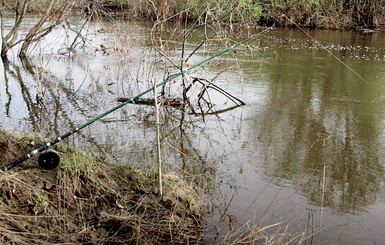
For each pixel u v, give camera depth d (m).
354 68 12.73
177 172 5.86
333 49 16.17
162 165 5.52
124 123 7.94
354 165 6.28
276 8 22.56
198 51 14.20
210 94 9.77
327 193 5.47
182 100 9.06
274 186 5.62
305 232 4.58
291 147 6.92
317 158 6.50
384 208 5.16
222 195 5.31
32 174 4.31
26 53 14.18
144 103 9.14
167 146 6.87
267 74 11.72
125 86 10.27
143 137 7.25
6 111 8.35
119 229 4.21
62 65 12.62
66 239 3.93
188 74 8.78
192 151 6.73
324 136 7.37
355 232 4.62
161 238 4.26
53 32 17.19
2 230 3.70
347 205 5.19
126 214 4.35
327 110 8.75
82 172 4.55
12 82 10.67
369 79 11.38
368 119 8.23
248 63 13.05
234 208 5.00
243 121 8.13
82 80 10.91
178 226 4.40
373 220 4.89
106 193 4.49
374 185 5.71
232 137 7.35
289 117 8.35
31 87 10.25
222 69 10.34
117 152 6.45
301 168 6.16
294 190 5.53
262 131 7.62
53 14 13.95
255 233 4.42
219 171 6.02
